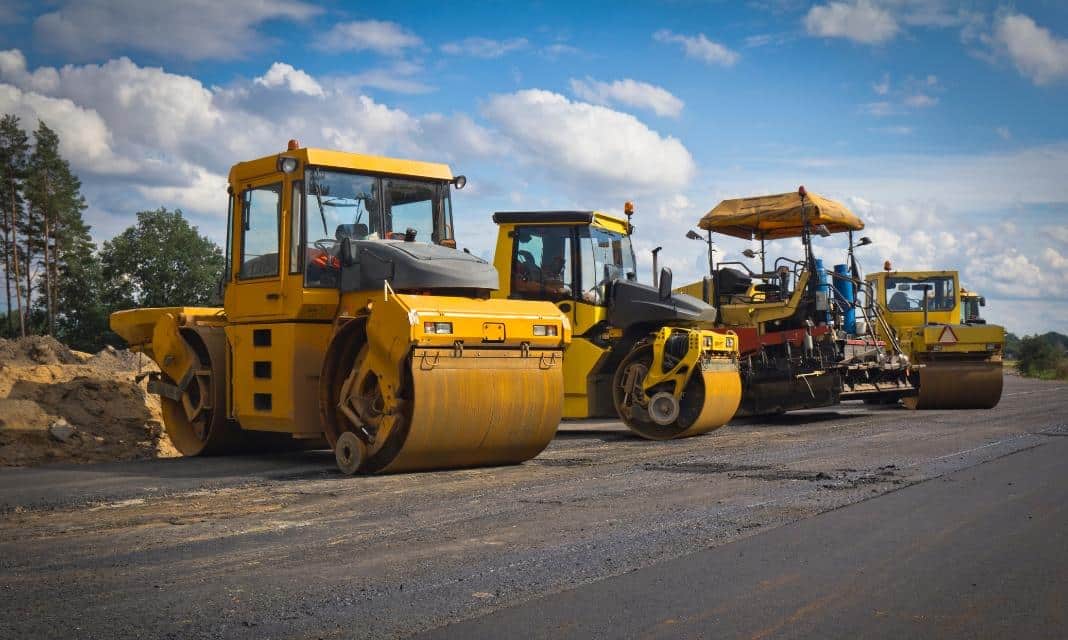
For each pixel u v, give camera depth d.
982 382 18.59
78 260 64.19
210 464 10.46
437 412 8.85
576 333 13.66
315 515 6.88
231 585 4.92
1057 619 4.31
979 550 5.63
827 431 13.79
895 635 4.09
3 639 4.09
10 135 59.41
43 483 8.79
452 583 4.94
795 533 6.11
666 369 13.06
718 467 9.46
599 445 12.16
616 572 5.15
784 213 16.50
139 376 12.48
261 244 10.53
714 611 4.43
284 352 10.10
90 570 5.28
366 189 10.55
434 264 9.41
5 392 12.89
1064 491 7.72
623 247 14.60
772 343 16.12
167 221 74.62
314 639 4.07
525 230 14.04
